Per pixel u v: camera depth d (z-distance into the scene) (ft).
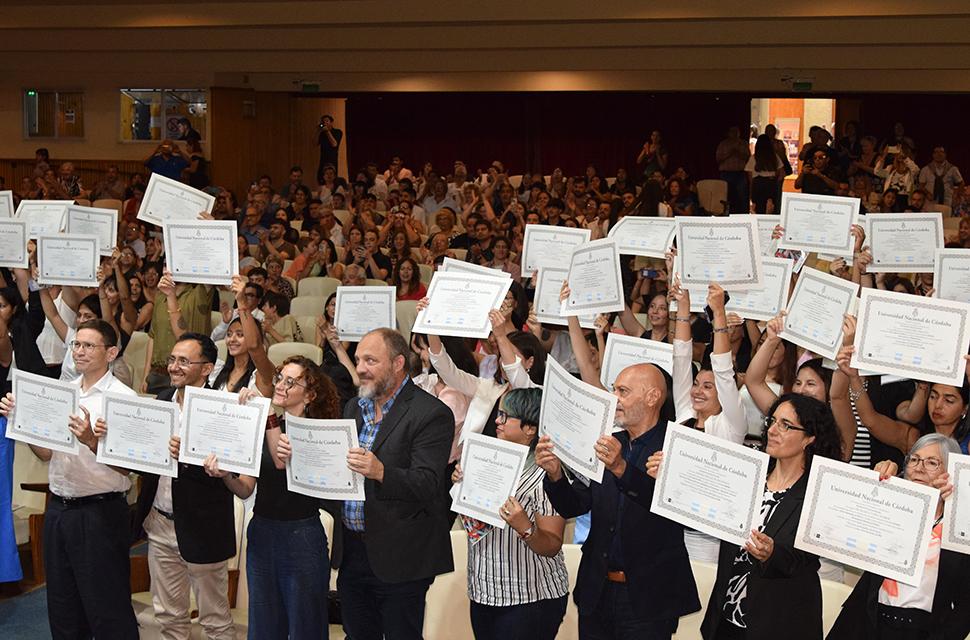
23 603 22.03
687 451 13.15
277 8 56.70
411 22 55.36
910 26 51.52
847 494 12.44
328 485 15.08
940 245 21.62
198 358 17.06
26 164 67.21
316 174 73.31
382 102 76.33
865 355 15.89
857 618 13.43
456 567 17.47
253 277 35.17
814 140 57.06
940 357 15.48
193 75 65.10
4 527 21.53
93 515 17.21
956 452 13.32
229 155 65.57
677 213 53.42
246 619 18.83
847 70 58.90
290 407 16.21
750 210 56.29
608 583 14.12
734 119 71.41
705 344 24.34
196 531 17.12
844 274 24.29
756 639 12.78
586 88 62.28
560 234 21.56
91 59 65.10
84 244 23.73
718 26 53.42
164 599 18.22
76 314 24.77
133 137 67.00
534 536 14.16
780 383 20.03
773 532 12.98
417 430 15.55
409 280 35.12
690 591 13.94
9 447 21.58
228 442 15.92
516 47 56.75
